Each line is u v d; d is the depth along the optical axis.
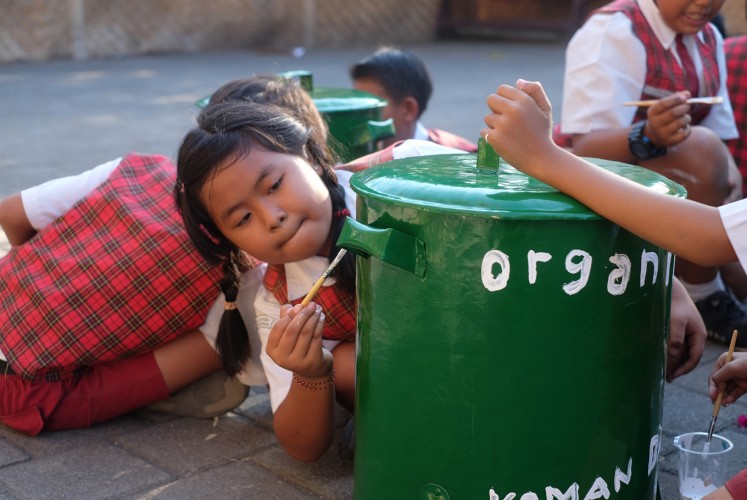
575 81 2.74
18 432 2.10
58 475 1.89
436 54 11.55
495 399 1.38
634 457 1.49
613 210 1.32
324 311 1.89
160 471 1.91
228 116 1.73
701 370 2.48
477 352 1.37
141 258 2.04
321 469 1.93
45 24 10.27
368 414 1.53
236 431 2.11
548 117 1.39
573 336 1.37
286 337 1.59
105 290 2.05
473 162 1.59
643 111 2.75
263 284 1.97
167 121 6.57
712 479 1.65
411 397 1.44
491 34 13.79
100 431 2.11
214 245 1.88
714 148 2.57
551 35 13.63
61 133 6.10
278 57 11.05
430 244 1.37
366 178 1.51
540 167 1.36
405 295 1.42
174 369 2.12
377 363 1.49
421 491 1.47
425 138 3.20
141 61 10.41
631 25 2.70
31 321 2.06
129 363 2.12
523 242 1.32
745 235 1.32
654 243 1.37
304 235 1.69
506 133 1.38
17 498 1.80
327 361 1.69
